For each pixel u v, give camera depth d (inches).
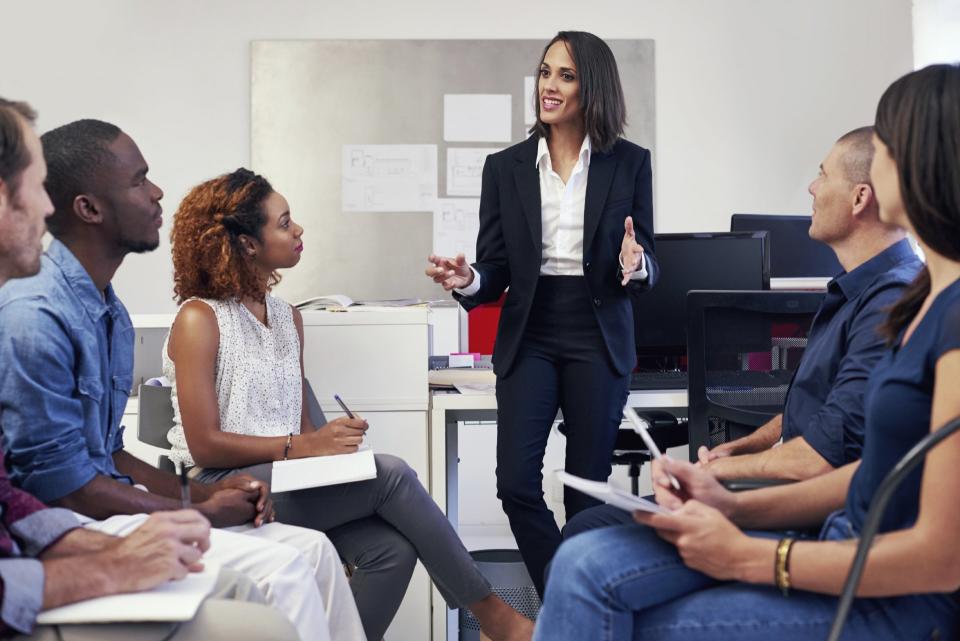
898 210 47.7
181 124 201.6
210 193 83.7
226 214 82.8
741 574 46.7
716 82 204.8
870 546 41.7
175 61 201.5
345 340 98.4
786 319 86.0
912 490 45.0
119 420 69.7
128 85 201.0
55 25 199.9
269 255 84.9
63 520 51.5
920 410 44.5
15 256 49.3
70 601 45.1
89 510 61.9
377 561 82.0
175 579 47.5
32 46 199.9
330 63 202.1
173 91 201.5
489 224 98.3
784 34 205.3
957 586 43.1
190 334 80.0
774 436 76.0
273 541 64.4
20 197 48.4
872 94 206.5
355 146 202.8
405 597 98.1
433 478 98.7
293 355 86.9
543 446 93.8
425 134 203.0
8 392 58.9
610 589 47.7
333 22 202.5
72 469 60.6
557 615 49.1
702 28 204.2
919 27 205.9
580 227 93.4
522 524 92.7
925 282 48.2
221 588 53.2
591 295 91.7
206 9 201.6
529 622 82.7
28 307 60.0
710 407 87.6
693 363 87.7
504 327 94.7
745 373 87.1
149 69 201.2
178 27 201.2
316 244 203.0
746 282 115.0
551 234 93.7
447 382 103.7
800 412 68.3
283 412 84.4
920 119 44.4
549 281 93.5
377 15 202.5
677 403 100.2
